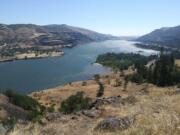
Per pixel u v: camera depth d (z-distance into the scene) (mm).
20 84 177500
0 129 10586
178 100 16188
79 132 13133
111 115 17500
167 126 8289
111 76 171750
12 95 52500
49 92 127000
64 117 18641
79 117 18250
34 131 11500
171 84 112938
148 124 9273
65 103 65875
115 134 10211
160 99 18641
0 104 35062
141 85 124562
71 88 135750
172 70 122688
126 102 23609
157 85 117062
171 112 11109
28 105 52031
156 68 125062
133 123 10789
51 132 12914
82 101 63781
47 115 19797
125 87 120750
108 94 112250
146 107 15914
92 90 127750
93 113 19000
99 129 12109
